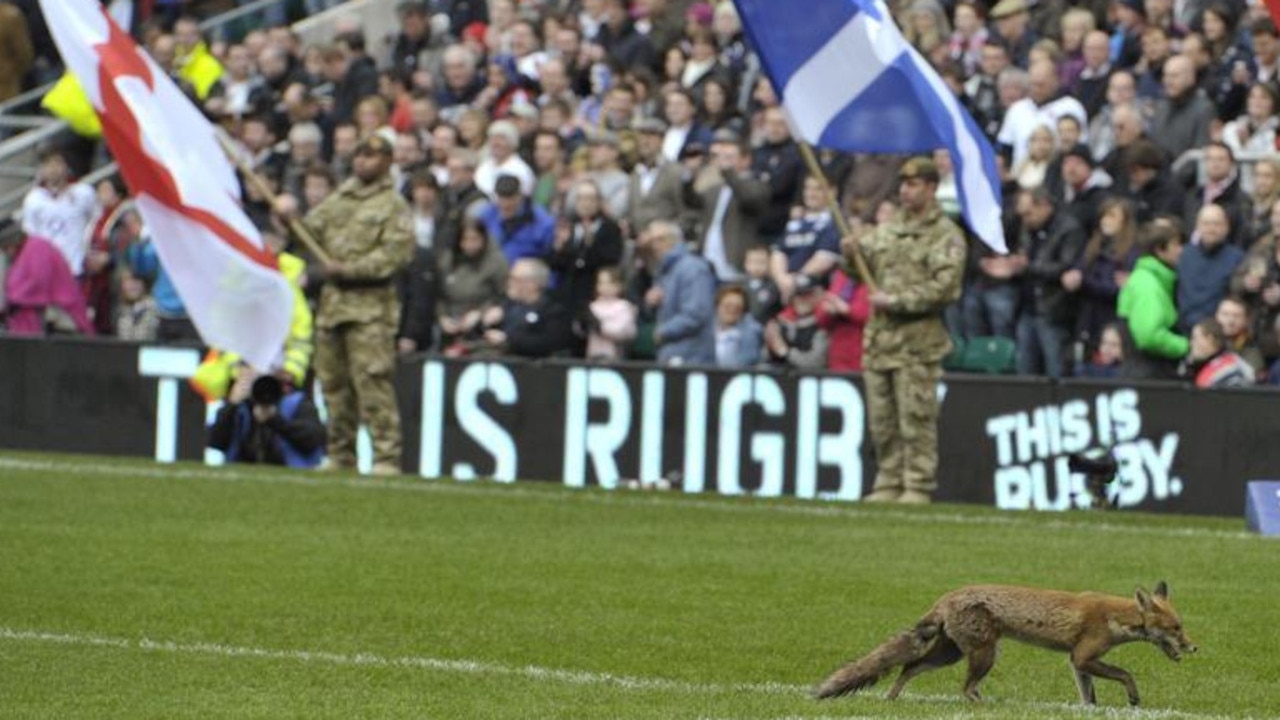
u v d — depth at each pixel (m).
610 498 50.72
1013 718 26.30
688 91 66.12
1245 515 52.22
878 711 26.94
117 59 49.56
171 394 64.25
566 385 59.47
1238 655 32.72
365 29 84.25
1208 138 60.16
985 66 62.88
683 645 32.94
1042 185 58.31
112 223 70.38
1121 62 64.50
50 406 65.62
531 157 67.94
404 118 72.19
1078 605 26.73
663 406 58.47
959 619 26.88
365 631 33.75
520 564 40.41
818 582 38.69
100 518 45.44
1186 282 54.88
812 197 60.22
